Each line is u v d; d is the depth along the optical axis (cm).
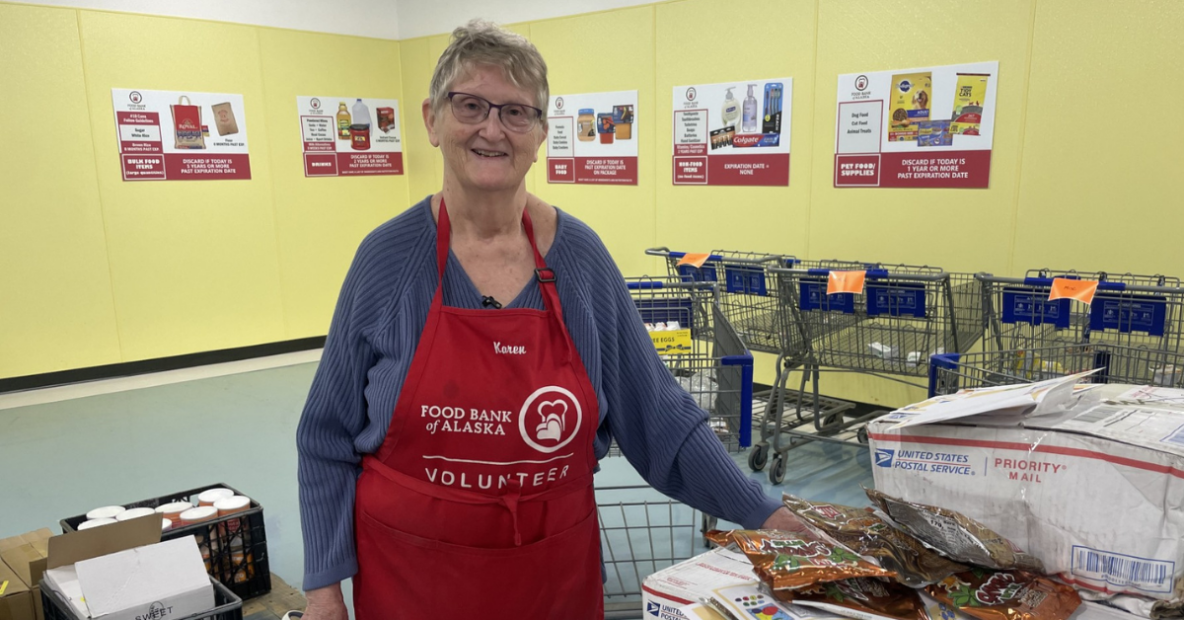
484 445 124
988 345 398
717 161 520
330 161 686
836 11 452
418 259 128
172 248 609
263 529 271
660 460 140
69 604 191
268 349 669
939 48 419
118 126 573
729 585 110
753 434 450
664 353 288
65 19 544
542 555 129
